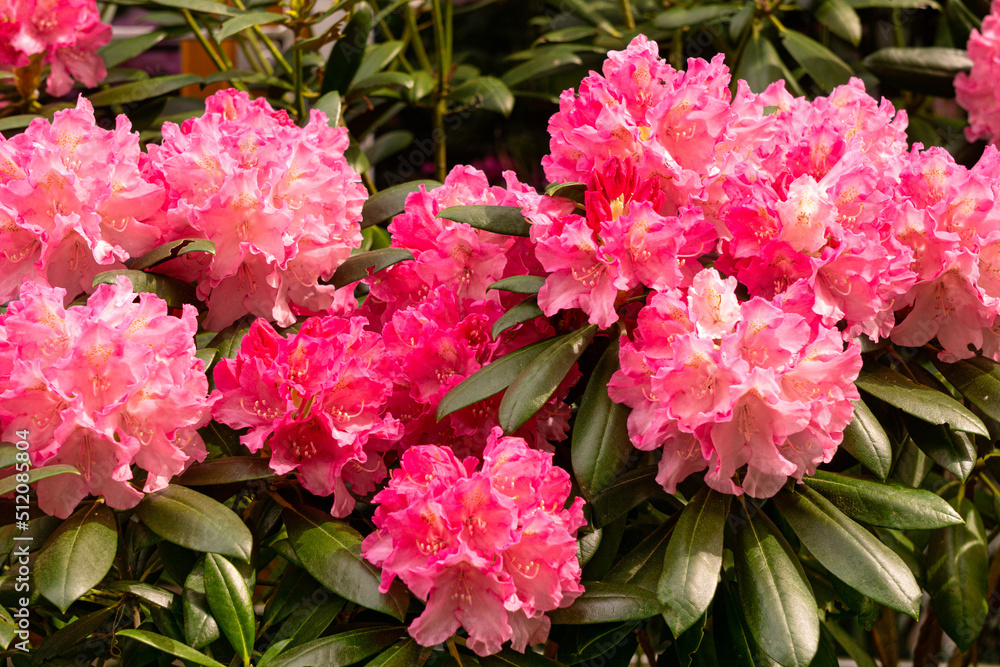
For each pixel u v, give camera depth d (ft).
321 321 4.45
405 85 5.71
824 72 5.95
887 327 4.47
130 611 4.42
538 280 4.48
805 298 4.23
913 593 4.17
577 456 4.32
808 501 4.35
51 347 4.16
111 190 4.42
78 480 4.19
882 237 4.38
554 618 4.23
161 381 4.19
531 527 4.13
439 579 4.11
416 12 6.82
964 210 4.46
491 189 4.78
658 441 4.22
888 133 4.77
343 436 4.31
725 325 4.20
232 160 4.44
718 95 4.45
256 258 4.51
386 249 4.70
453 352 4.50
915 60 5.95
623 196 4.34
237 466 4.38
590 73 4.45
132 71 6.23
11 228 4.39
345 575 4.23
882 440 4.40
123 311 4.22
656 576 4.37
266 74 6.15
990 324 4.47
